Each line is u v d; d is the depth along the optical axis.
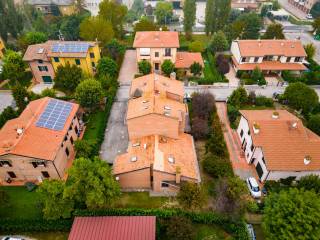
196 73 69.69
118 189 35.84
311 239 28.56
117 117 56.22
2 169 40.84
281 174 40.91
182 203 35.62
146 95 45.84
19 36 92.00
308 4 120.88
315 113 56.09
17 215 37.66
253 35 87.81
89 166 35.31
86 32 80.62
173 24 115.50
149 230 32.25
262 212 37.69
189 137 47.03
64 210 34.31
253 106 59.97
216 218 35.38
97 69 69.19
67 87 60.19
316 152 40.97
